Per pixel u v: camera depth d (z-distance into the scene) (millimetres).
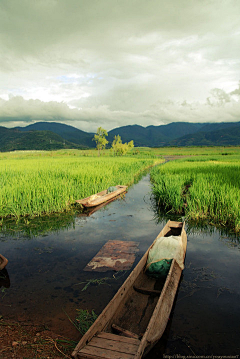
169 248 5320
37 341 3357
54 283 5031
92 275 5348
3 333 3512
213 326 3736
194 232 8234
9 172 18547
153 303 4078
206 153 83438
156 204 12656
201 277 5238
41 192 11711
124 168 23062
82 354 2709
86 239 7641
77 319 3838
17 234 8141
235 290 4734
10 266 5836
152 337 2996
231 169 21172
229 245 7047
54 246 7078
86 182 14477
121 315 3773
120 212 11000
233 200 9289
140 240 7535
